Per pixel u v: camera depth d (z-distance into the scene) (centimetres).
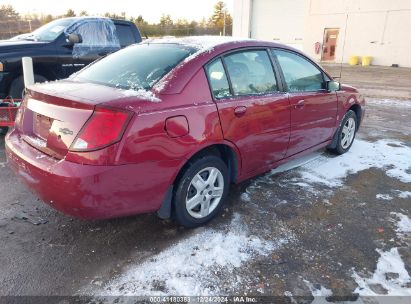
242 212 337
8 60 571
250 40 351
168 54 312
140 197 258
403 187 400
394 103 964
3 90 582
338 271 259
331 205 355
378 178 423
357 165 463
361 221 327
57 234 297
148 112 248
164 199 282
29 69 494
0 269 254
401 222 327
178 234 300
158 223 315
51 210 335
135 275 250
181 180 284
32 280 245
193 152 278
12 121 486
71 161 239
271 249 282
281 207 348
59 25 683
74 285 241
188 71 285
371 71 1923
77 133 239
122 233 300
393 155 506
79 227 308
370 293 239
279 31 2680
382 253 280
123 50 362
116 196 246
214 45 318
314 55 2530
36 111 279
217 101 297
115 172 239
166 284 242
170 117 260
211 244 286
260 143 343
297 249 283
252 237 297
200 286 241
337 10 2358
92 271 254
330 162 471
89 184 234
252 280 248
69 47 652
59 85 296
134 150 242
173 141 263
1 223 312
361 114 527
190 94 279
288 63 385
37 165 251
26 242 286
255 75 341
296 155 408
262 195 371
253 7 2739
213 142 293
